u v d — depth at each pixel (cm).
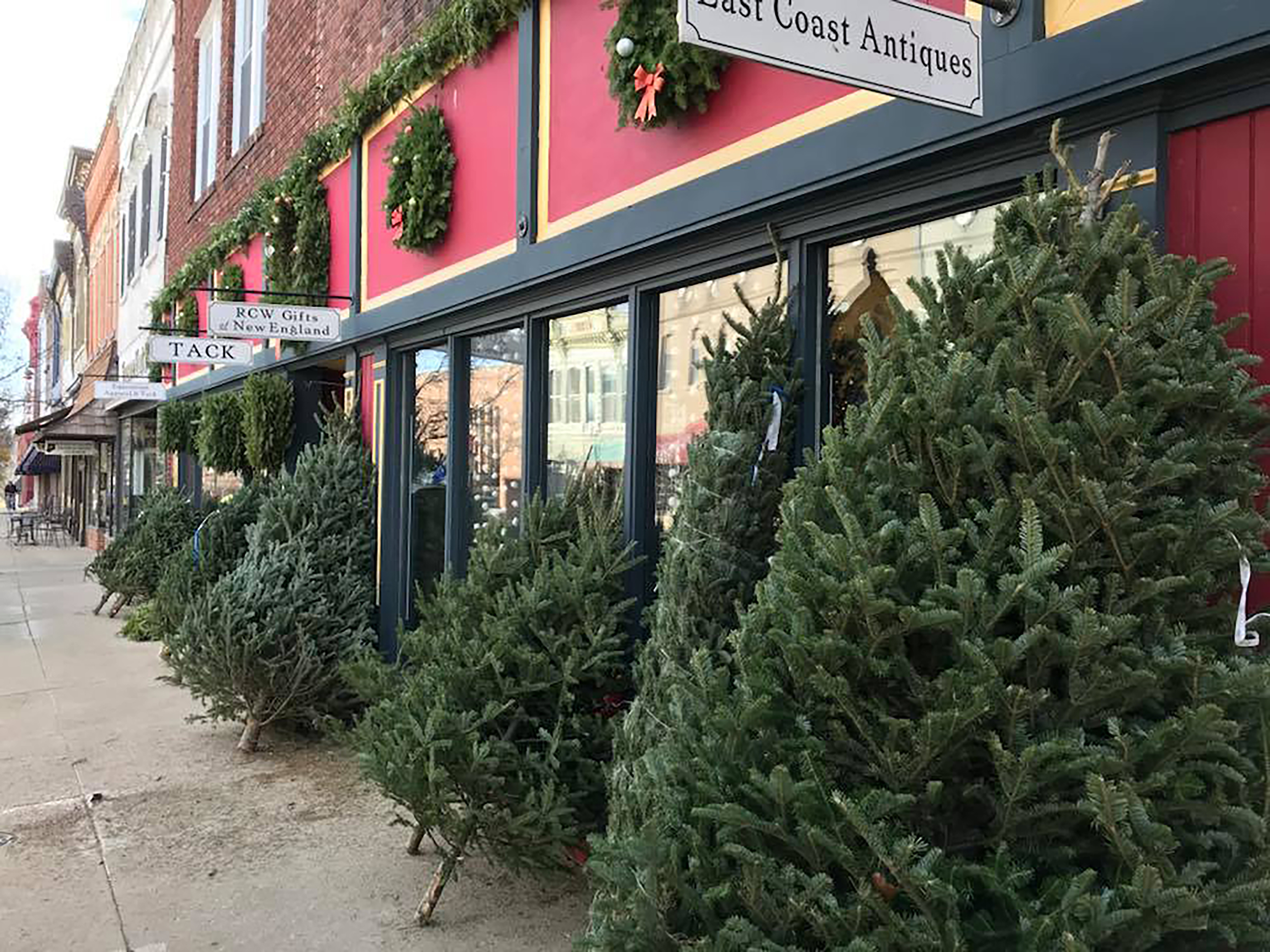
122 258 2070
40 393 4672
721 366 355
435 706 379
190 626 589
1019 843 193
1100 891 184
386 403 701
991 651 189
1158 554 195
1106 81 253
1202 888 177
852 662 204
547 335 542
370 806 502
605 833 379
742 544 329
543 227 508
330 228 800
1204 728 179
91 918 381
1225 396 200
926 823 198
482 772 362
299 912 387
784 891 195
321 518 666
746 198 370
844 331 361
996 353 206
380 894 403
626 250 439
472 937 368
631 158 439
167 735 635
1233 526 192
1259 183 236
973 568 200
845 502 213
